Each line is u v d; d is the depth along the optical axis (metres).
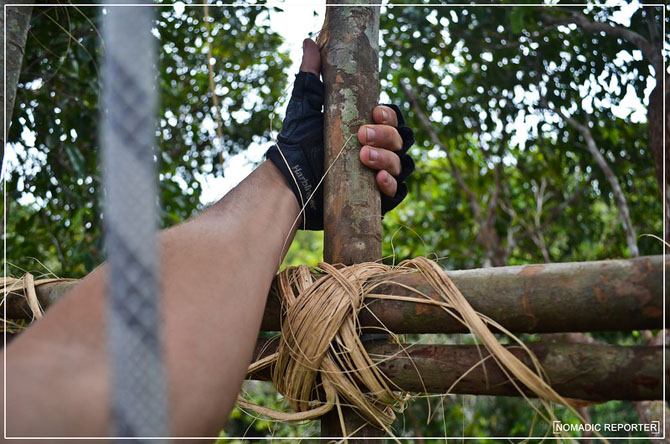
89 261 2.87
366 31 1.07
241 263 0.75
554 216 4.32
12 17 1.37
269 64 4.13
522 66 3.47
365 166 1.00
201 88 4.05
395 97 3.88
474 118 4.09
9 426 0.46
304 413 0.87
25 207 3.50
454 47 3.55
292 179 0.99
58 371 0.51
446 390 0.80
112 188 0.21
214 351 0.63
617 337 3.33
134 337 0.21
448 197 5.13
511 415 5.29
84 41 2.40
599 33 2.80
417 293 0.82
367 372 0.83
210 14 3.18
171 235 0.74
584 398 0.72
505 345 0.78
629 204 4.19
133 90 0.21
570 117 3.40
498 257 4.22
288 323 0.87
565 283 0.72
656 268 0.67
